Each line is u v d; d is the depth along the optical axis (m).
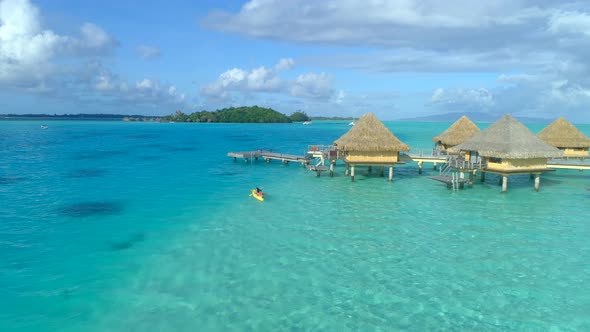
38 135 96.81
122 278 12.84
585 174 35.09
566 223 19.27
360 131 31.11
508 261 14.44
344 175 34.34
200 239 16.66
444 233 17.62
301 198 24.72
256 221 19.41
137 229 17.98
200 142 76.31
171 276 13.00
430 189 27.89
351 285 12.46
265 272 13.37
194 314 10.70
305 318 10.55
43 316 10.56
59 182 29.95
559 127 37.47
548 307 11.23
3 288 12.09
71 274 13.13
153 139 84.44
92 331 9.91
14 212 20.81
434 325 10.27
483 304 11.34
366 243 16.27
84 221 19.20
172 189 27.44
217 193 26.12
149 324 10.23
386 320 10.48
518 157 25.25
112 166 39.44
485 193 26.50
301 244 16.11
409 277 13.06
